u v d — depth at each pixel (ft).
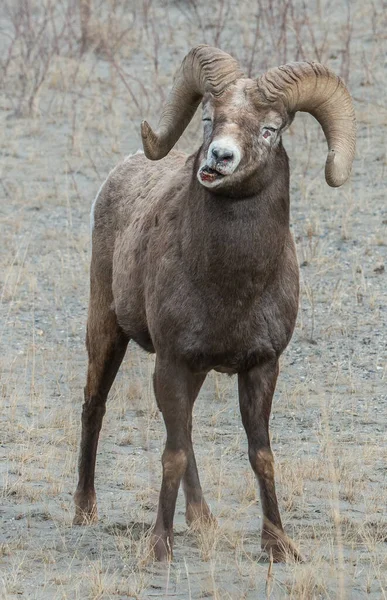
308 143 175.63
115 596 64.28
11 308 131.13
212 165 67.21
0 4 251.80
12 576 66.13
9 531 76.64
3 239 151.94
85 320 128.47
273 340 73.82
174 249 74.08
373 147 174.91
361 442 95.30
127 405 104.22
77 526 78.84
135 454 94.12
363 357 115.85
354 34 218.38
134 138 185.47
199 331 72.79
